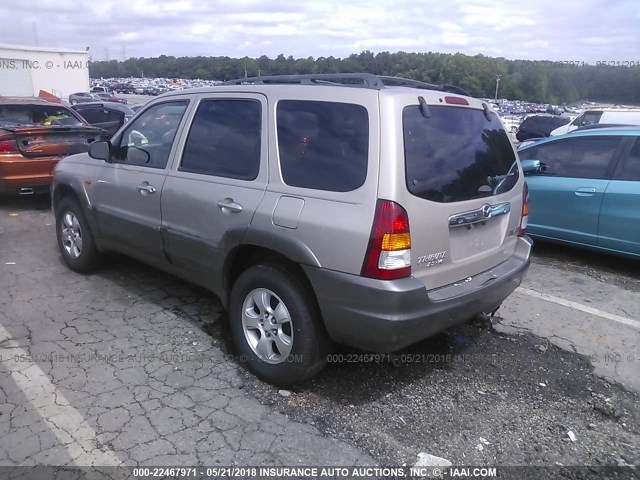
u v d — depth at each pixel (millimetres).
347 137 3059
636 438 3082
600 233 5965
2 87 38156
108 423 2986
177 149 4066
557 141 6508
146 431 2932
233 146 3656
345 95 3141
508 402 3381
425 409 3262
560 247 6961
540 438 3037
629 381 3682
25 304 4559
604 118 18797
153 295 4844
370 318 2891
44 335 4008
